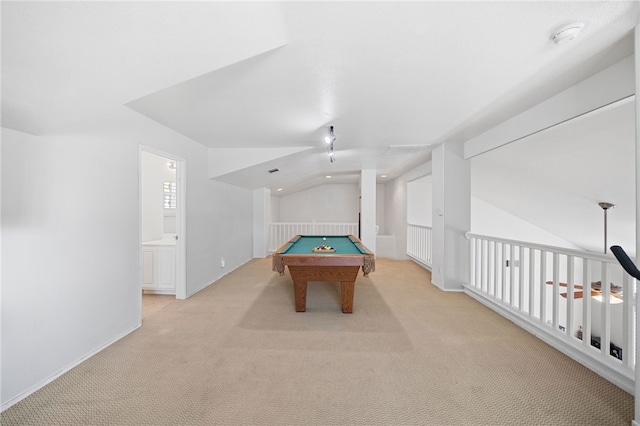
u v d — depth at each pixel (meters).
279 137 3.81
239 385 1.86
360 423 1.54
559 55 1.81
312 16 1.40
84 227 2.16
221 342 2.48
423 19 1.44
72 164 2.06
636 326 1.47
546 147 3.13
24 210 1.74
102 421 1.54
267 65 1.90
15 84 1.41
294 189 8.96
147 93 1.84
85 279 2.18
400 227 7.22
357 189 9.62
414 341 2.50
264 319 3.02
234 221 5.57
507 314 3.04
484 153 3.63
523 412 1.62
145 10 1.24
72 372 2.00
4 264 1.64
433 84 2.23
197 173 4.06
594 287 4.57
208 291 4.07
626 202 3.56
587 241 5.30
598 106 2.05
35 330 1.80
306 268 3.19
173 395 1.76
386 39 1.62
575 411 1.62
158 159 4.57
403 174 7.03
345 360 2.18
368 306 3.45
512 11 1.39
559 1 1.32
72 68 1.46
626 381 1.79
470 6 1.35
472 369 2.05
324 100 2.54
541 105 2.61
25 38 1.23
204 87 2.24
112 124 2.45
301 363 2.14
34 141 1.80
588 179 3.42
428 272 5.41
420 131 3.55
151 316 3.10
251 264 6.09
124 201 2.60
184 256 3.72
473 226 5.90
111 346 2.39
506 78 2.13
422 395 1.77
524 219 5.84
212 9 1.29
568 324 2.33
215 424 1.53
